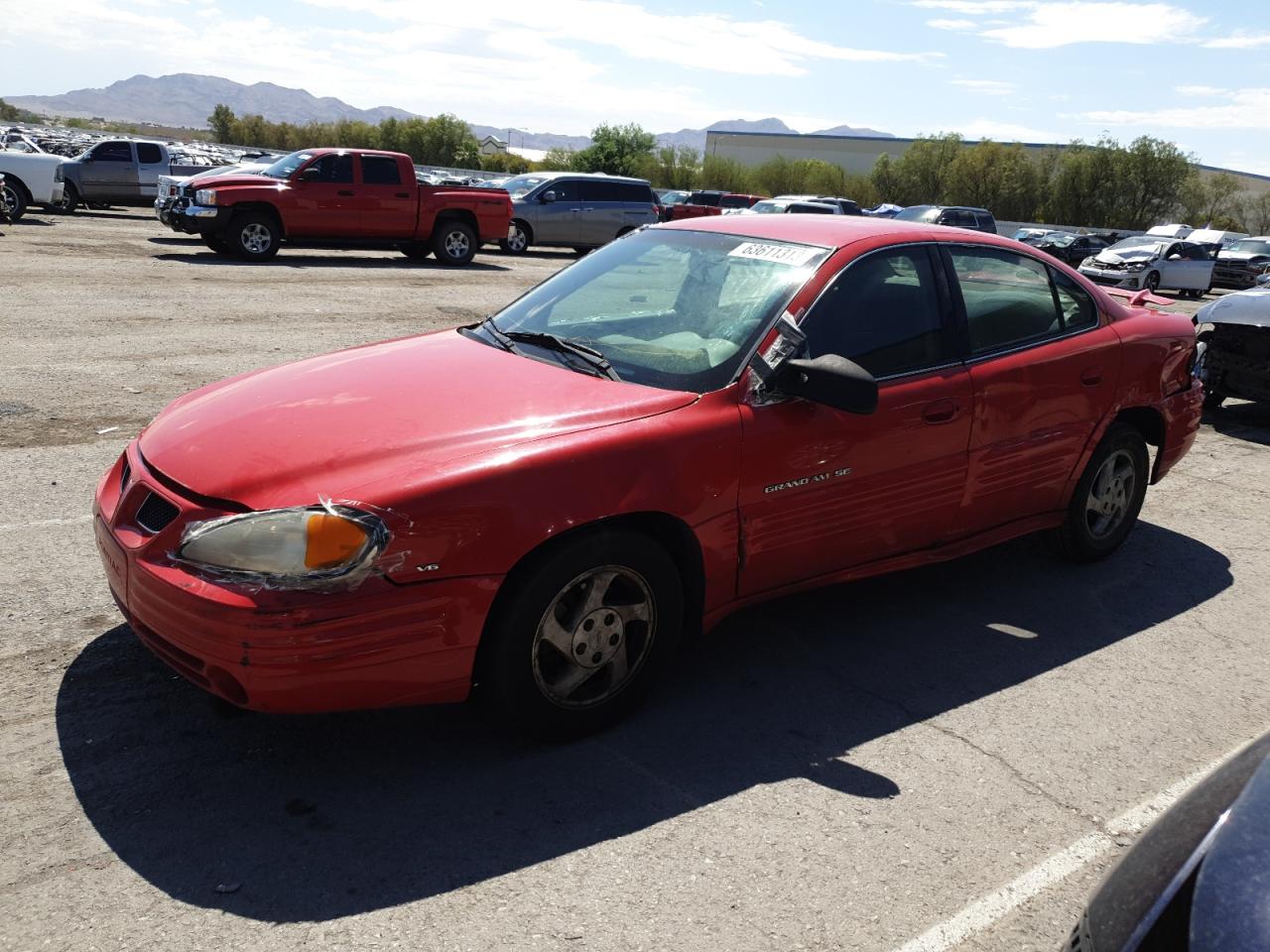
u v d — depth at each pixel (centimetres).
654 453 318
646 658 334
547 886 259
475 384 342
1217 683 398
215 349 909
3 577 421
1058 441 456
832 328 376
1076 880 276
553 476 298
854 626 430
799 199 2861
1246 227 6475
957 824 296
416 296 1378
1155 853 162
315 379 358
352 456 295
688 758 322
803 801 303
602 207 2384
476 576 286
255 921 241
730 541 345
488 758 316
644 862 271
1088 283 489
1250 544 572
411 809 288
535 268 1975
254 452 301
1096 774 328
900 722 353
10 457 575
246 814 282
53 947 230
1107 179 5822
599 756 320
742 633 417
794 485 356
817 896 262
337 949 234
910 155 6562
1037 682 389
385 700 285
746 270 393
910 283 407
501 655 299
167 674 354
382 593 274
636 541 317
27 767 297
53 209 2470
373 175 1773
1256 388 867
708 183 6969
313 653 268
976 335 424
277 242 1706
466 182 2233
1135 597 480
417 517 277
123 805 282
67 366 807
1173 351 511
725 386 346
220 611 266
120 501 311
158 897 248
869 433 374
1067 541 497
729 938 245
